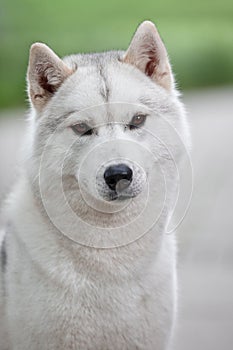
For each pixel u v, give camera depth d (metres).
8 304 6.86
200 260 11.70
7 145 19.09
